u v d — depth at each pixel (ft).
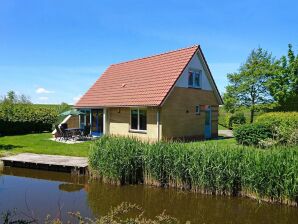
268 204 34.45
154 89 72.49
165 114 69.51
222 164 36.94
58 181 44.45
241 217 30.99
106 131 81.46
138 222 23.81
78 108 87.66
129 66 90.84
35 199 35.91
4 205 33.53
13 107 103.45
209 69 80.89
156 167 40.96
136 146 43.21
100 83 91.91
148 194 38.24
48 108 114.11
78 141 76.69
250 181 35.42
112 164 41.93
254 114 106.22
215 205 34.37
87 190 39.86
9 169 52.06
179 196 37.42
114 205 34.06
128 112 75.92
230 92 106.42
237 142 59.57
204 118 81.15
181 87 73.77
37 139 82.28
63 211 31.81
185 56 75.97
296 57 94.58
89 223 27.37
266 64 99.91
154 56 85.92
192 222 29.63
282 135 54.03
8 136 92.94
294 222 29.73
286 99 94.63
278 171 33.76
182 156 39.24
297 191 32.86
